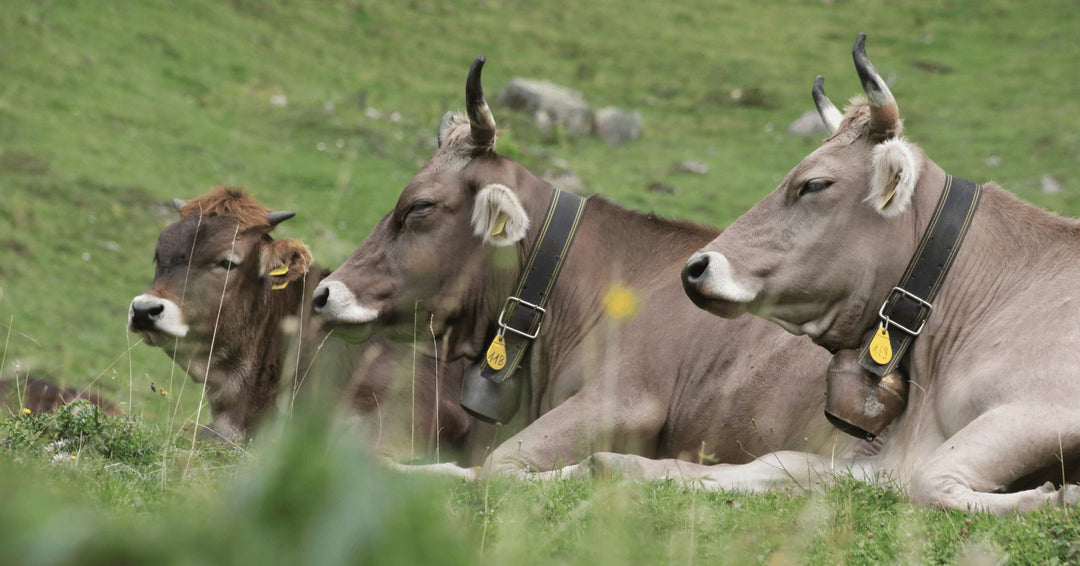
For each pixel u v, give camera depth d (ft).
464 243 33.86
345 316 33.53
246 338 39.58
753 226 28.89
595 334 34.17
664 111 181.98
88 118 140.87
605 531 17.78
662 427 33.17
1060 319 25.98
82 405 29.71
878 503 23.81
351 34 199.82
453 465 29.19
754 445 31.53
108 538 6.19
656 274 34.99
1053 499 22.27
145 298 38.24
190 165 134.21
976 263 28.19
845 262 28.12
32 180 121.19
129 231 116.37
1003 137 156.76
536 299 34.12
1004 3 236.63
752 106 183.83
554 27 221.87
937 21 228.63
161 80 160.25
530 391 35.09
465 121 36.24
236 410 39.47
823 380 30.50
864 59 28.12
